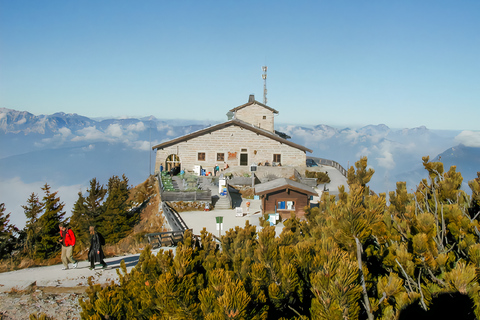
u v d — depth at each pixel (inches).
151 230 1045.2
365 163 360.5
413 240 204.1
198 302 219.9
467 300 175.8
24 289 427.5
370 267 250.1
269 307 222.2
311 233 308.7
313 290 197.0
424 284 208.7
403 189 305.4
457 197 259.6
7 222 946.7
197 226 936.3
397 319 187.2
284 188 991.6
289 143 1624.0
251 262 266.4
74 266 495.5
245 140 1606.8
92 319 228.8
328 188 1390.3
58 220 950.4
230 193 1366.9
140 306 247.4
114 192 1210.6
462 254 220.7
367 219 232.1
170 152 1584.6
